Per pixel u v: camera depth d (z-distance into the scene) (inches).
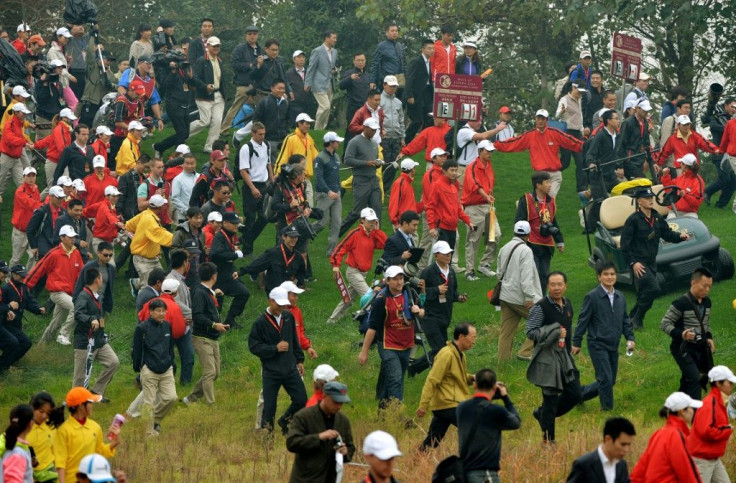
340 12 5954.7
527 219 2861.7
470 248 3267.7
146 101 4109.3
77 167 3639.3
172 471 2113.7
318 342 2982.3
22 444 1636.3
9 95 4074.8
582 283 3144.7
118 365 2699.3
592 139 3491.6
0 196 3846.0
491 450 1664.6
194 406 2618.1
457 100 3572.8
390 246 2738.7
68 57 4409.5
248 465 2191.2
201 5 6289.4
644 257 2687.0
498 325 2913.4
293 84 4419.3
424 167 4362.7
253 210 3508.9
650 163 3472.0
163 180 3430.1
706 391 2308.1
